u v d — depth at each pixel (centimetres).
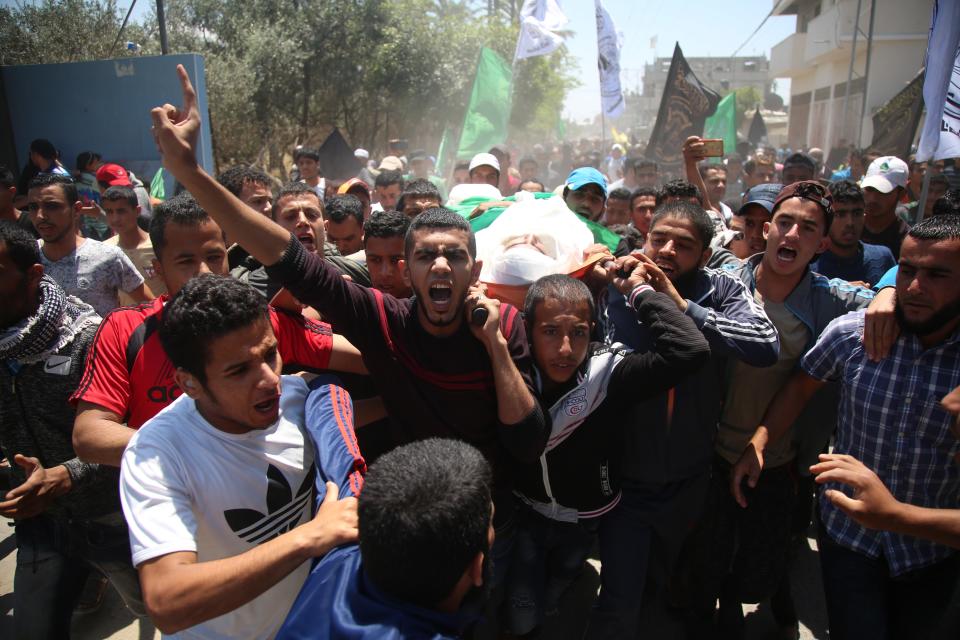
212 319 159
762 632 317
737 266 313
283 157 1680
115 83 934
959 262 200
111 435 201
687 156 477
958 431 191
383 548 130
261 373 167
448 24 1836
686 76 852
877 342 220
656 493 263
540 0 827
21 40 1164
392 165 916
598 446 247
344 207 412
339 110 1800
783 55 2872
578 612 330
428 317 220
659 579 294
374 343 228
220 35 1558
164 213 241
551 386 240
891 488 225
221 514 172
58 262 373
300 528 153
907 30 2069
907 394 218
